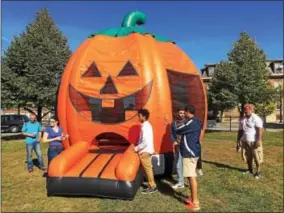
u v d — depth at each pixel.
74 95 5.18
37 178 5.57
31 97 13.46
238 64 16.84
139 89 4.97
